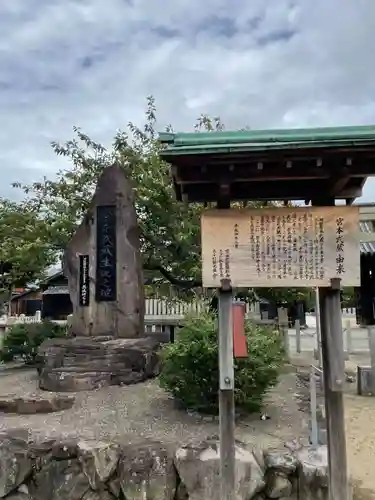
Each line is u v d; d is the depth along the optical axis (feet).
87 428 21.61
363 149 12.46
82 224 36.94
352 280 13.82
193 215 43.83
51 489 17.99
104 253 35.76
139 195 43.42
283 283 13.91
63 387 29.32
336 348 14.23
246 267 13.98
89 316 35.45
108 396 27.27
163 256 46.21
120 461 18.02
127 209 36.55
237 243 14.05
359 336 71.82
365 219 38.88
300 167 13.51
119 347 32.12
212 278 14.02
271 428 21.43
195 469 17.38
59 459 18.31
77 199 48.26
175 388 23.61
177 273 47.47
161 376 24.98
